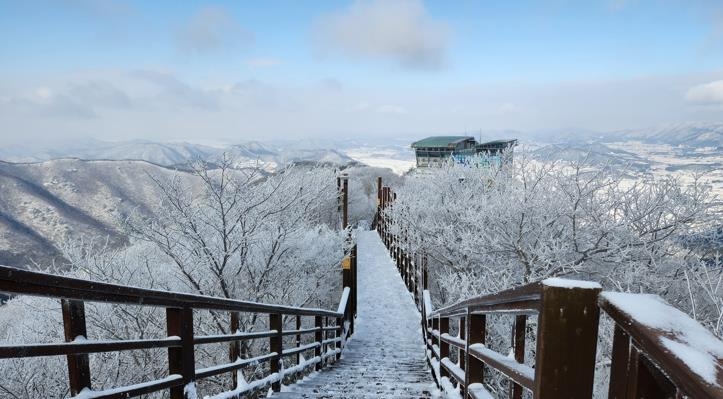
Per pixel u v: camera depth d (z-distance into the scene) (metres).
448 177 14.91
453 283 9.91
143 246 8.77
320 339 7.37
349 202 40.00
